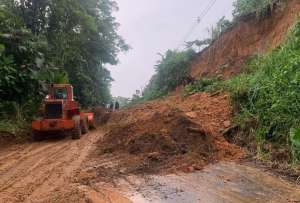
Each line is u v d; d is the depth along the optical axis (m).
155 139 10.15
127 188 7.09
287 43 12.17
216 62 22.98
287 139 8.64
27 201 6.45
